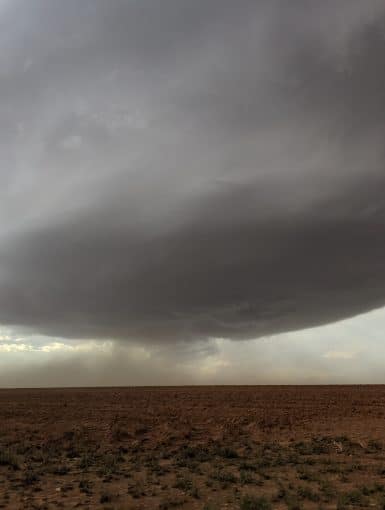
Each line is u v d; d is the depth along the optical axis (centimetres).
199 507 1121
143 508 1120
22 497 1231
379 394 5306
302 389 7038
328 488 1256
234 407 3825
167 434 2431
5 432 2561
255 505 1091
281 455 1831
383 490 1260
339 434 2383
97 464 1723
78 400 4869
